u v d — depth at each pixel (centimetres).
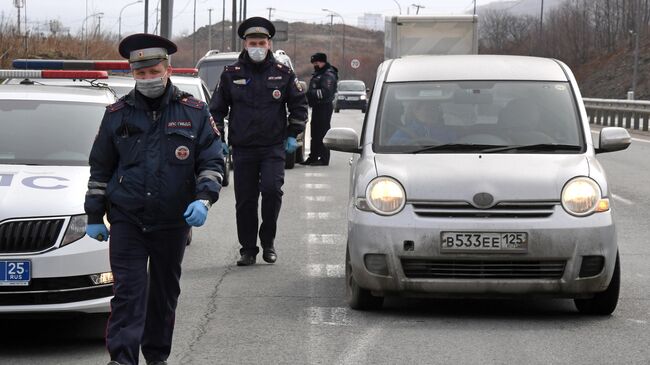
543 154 1322
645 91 10512
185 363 1053
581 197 1223
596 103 6225
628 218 2180
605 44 12631
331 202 2458
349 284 1323
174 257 950
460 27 4338
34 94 1377
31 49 4509
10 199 1102
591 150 1341
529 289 1216
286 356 1080
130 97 933
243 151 1600
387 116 1396
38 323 1250
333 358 1071
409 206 1234
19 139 1286
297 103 1591
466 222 1213
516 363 1049
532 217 1220
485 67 1463
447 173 1248
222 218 2198
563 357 1072
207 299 1372
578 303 1278
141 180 927
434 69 1463
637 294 1402
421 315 1276
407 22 4341
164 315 966
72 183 1162
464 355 1080
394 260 1225
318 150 3444
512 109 1390
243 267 1616
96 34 5631
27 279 1072
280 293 1410
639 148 4178
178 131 929
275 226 1639
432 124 1377
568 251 1208
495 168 1257
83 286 1092
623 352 1093
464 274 1223
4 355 1095
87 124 1332
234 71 1577
